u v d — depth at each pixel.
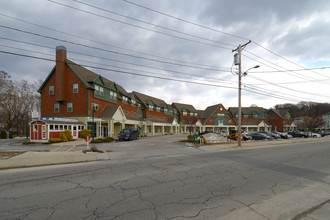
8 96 34.62
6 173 7.02
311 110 76.81
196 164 8.60
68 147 15.59
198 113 61.44
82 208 3.91
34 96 42.59
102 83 27.80
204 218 3.47
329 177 6.42
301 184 5.61
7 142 20.38
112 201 4.27
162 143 19.34
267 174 6.78
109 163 8.99
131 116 37.78
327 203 4.23
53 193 4.81
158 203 4.16
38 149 14.20
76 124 22.89
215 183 5.65
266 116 62.22
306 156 11.17
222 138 20.81
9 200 4.36
